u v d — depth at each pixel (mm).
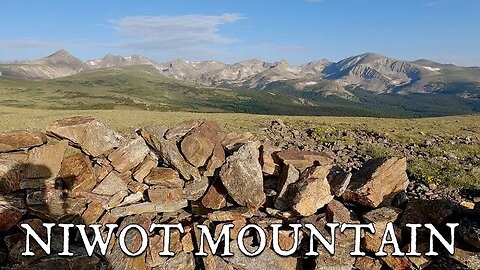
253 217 8469
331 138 37750
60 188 8719
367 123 58875
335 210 8281
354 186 8812
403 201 8969
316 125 51531
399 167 9242
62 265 8117
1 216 8062
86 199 8781
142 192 9133
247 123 52188
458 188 18969
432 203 8219
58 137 9258
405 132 45312
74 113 73312
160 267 8195
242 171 8484
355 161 25688
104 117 62469
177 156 9195
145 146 9516
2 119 56188
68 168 8820
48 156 8672
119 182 9047
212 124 10227
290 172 8859
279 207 8609
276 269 7988
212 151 9359
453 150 31578
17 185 8477
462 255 7652
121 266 8172
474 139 41000
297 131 42125
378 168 9000
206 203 8859
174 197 9000
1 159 8523
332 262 7863
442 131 48750
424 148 32500
